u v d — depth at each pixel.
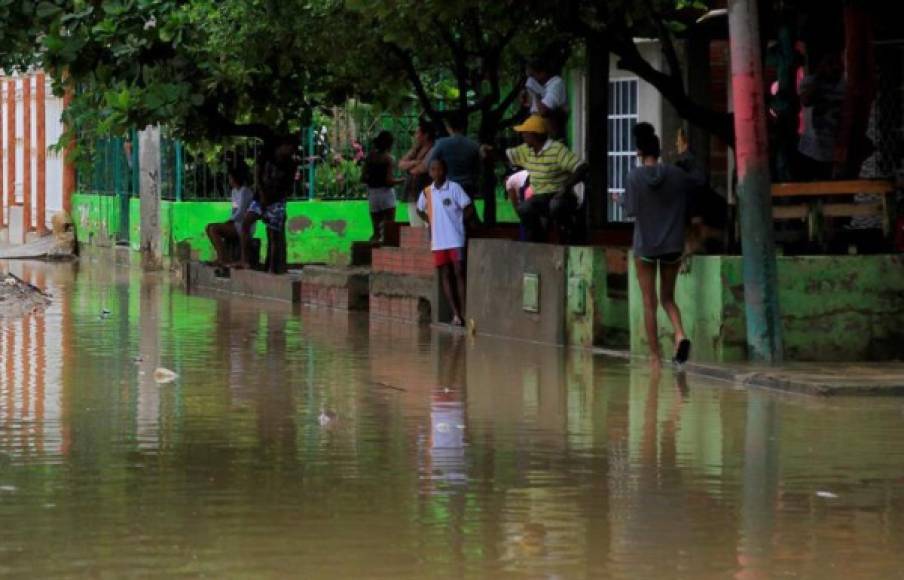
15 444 18.34
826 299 25.19
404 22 28.88
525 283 30.12
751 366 24.30
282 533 13.99
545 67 31.47
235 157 47.50
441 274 33.09
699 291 25.38
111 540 13.72
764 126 24.58
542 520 14.52
